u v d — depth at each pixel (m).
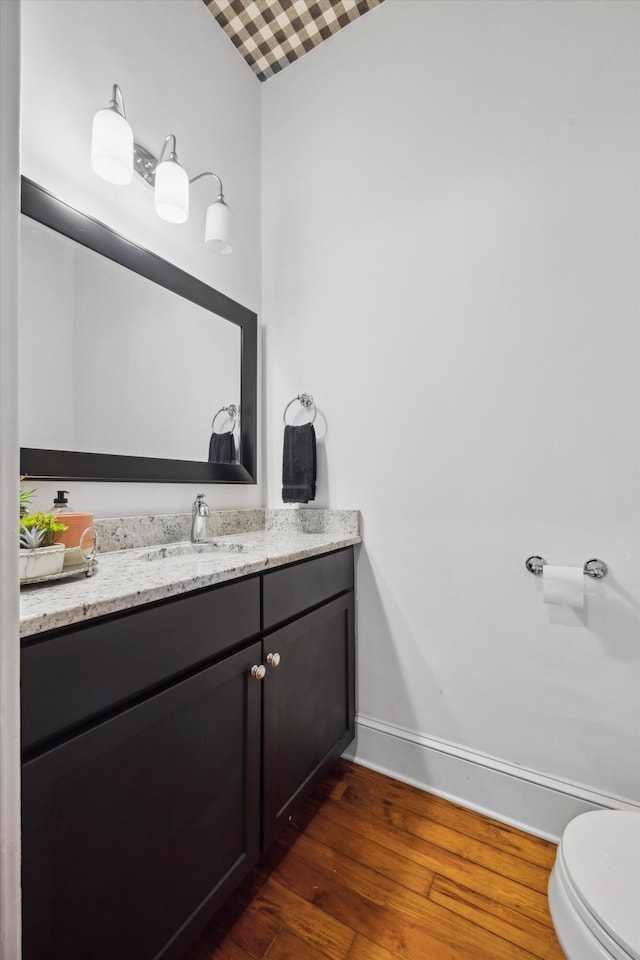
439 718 1.45
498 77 1.41
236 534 1.69
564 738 1.26
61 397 1.16
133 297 1.35
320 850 1.19
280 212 1.88
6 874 0.40
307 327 1.79
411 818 1.32
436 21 1.53
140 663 0.76
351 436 1.66
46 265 1.13
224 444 1.68
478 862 1.16
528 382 1.33
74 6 1.21
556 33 1.32
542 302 1.31
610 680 1.21
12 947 0.41
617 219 1.22
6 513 0.40
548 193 1.32
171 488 1.48
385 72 1.64
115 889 0.71
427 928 0.99
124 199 1.34
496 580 1.37
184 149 1.55
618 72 1.23
